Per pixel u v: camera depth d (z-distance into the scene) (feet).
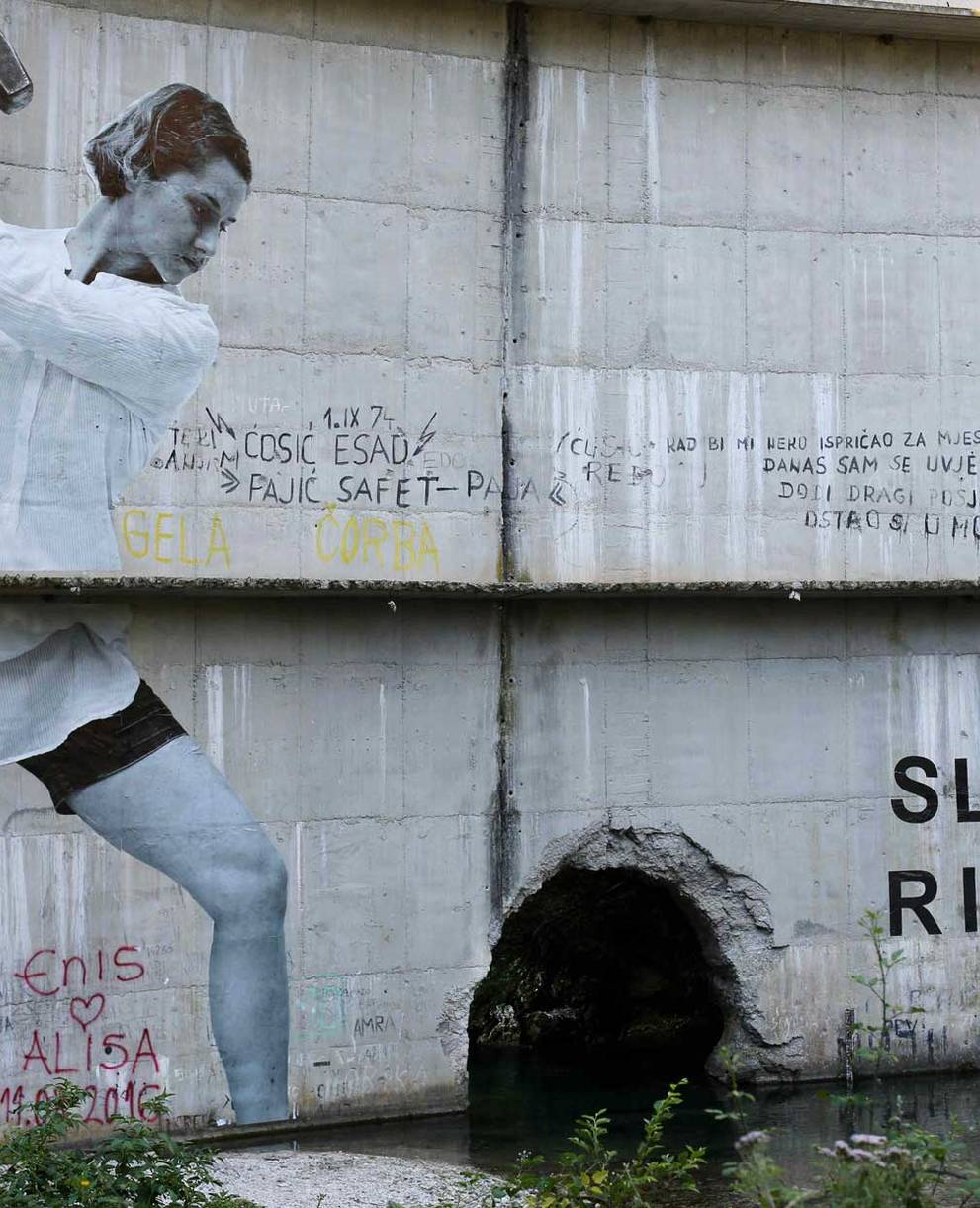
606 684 45.88
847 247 47.37
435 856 44.39
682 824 46.37
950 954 48.39
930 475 47.85
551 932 55.72
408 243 43.96
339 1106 43.39
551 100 45.19
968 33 47.29
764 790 47.06
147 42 41.73
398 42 43.88
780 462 46.73
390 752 44.04
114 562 41.27
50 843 41.04
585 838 45.68
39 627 41.04
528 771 45.19
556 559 45.01
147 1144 30.76
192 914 42.19
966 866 48.62
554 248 45.16
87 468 41.11
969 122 48.39
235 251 42.47
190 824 42.16
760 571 46.52
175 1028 41.98
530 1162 33.63
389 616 44.14
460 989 44.60
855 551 47.24
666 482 45.88
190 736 42.29
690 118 46.24
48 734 41.09
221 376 42.32
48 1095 40.47
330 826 43.45
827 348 47.14
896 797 48.14
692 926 48.24
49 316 40.81
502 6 44.78
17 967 40.55
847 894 47.65
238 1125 42.37
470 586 43.24
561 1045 54.34
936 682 48.57
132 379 41.47
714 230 46.34
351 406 43.42
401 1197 37.09
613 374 45.55
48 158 40.86
